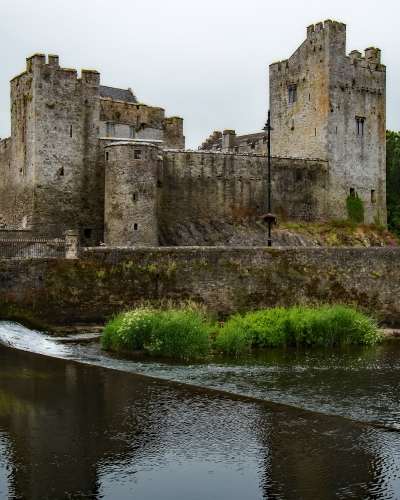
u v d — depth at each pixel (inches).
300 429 727.1
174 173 2050.9
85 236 1994.3
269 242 1814.7
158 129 2434.8
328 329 1270.9
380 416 780.6
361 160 2402.8
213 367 1045.2
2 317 1323.8
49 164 1950.1
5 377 930.7
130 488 574.2
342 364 1090.7
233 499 558.6
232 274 1478.8
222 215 2112.5
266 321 1283.2
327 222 2301.9
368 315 1571.1
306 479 597.3
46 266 1363.2
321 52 2329.0
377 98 2450.8
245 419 759.7
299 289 1523.1
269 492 571.5
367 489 579.2
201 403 823.7
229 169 2126.0
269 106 2504.9
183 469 614.2
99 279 1395.2
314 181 2285.9
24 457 634.8
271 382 948.0
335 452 661.9
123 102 2345.0
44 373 962.1
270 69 2498.8
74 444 669.9
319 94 2335.1
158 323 1148.5
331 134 2321.6
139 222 1865.2
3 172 2188.7
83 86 2000.5
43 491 565.0
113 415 765.3
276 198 2210.9
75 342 1236.5
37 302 1350.9
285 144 2450.8
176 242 2021.4
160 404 813.9
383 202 2469.2
